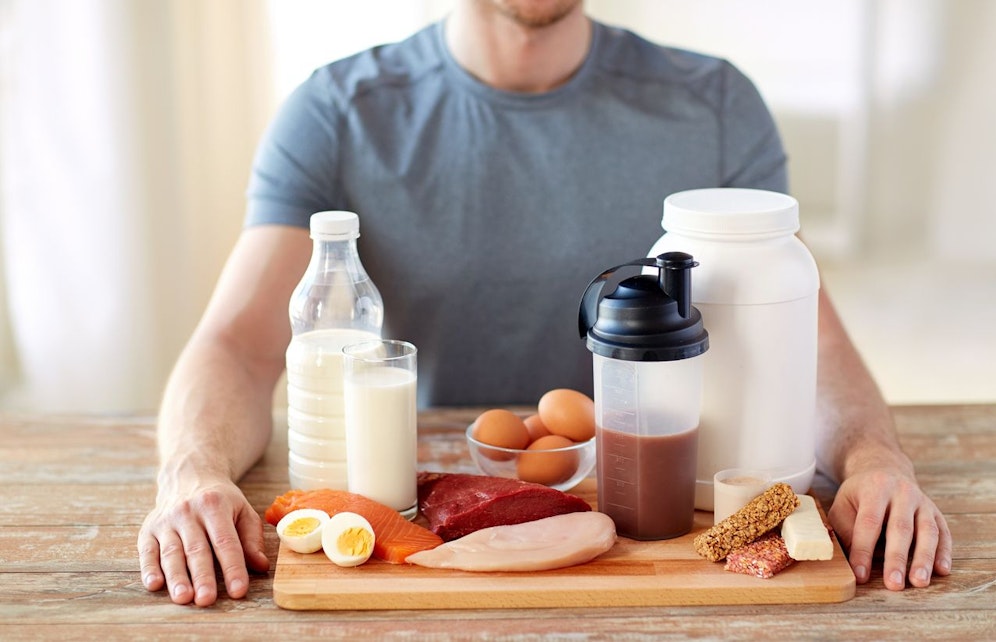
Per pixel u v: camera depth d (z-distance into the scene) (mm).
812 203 4801
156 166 2916
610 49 1701
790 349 1057
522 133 1653
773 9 4457
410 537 1014
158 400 3051
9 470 1297
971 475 1251
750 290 1032
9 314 3061
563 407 1178
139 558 1039
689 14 4402
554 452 1132
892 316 4230
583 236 1669
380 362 1074
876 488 1062
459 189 1651
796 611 932
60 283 2977
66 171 2910
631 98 1683
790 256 1050
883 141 4699
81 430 1445
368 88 1656
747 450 1073
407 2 3107
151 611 945
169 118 2898
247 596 971
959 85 4590
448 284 1665
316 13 3061
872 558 1020
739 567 962
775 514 994
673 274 985
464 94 1649
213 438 1214
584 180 1663
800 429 1085
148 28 2850
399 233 1653
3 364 3094
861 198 4773
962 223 4758
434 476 1150
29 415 1512
